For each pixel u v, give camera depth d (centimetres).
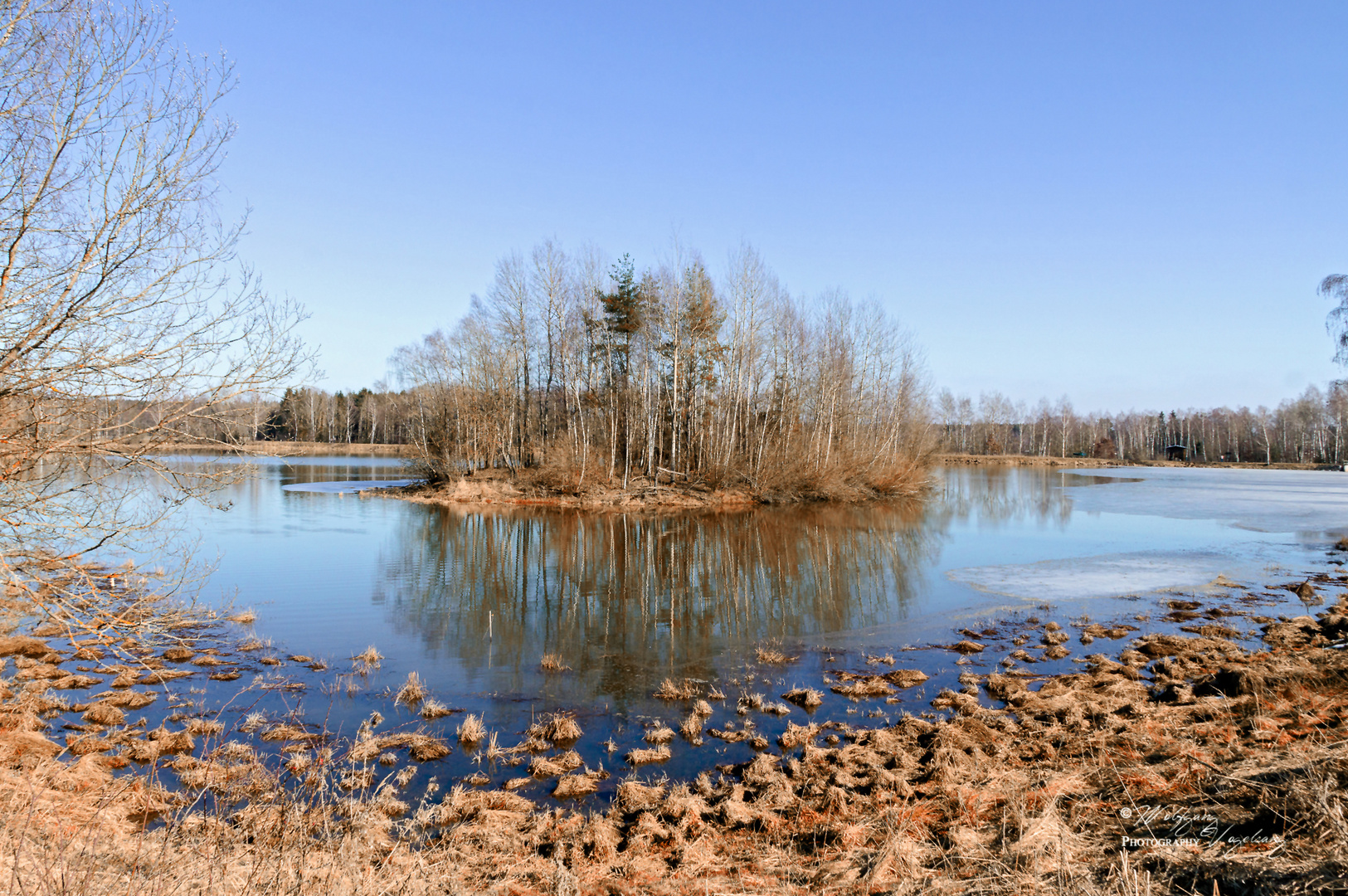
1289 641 1332
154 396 662
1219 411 12144
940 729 923
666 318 4262
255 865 500
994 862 551
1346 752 602
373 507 3675
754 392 4416
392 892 530
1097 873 516
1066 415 12525
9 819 601
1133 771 745
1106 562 2272
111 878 498
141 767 834
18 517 626
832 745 935
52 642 1302
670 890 584
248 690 1115
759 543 2692
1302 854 467
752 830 712
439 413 4594
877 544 2673
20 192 586
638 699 1118
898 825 670
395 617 1578
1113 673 1187
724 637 1459
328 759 818
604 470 4122
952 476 7025
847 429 4838
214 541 2536
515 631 1496
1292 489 5194
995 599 1775
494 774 859
